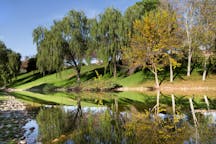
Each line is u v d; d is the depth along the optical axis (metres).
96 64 88.19
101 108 31.73
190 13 55.22
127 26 63.50
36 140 15.98
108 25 64.75
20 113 27.62
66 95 55.38
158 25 55.34
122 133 17.47
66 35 68.44
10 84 93.62
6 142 15.11
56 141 15.66
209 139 15.41
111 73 73.25
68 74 86.50
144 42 56.91
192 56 60.47
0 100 44.47
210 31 53.62
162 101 37.38
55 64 68.50
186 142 14.94
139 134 17.14
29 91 74.00
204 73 57.69
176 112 26.59
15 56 92.25
